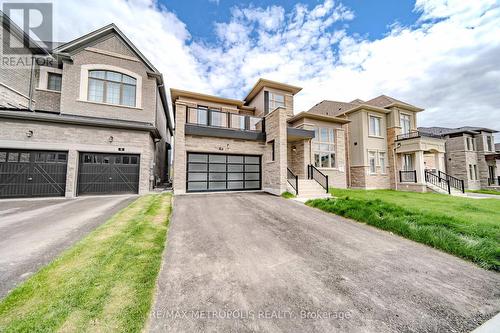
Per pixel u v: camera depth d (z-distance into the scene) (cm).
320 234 507
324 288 280
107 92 1180
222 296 255
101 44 1184
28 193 928
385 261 368
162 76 1345
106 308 213
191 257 364
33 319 192
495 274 326
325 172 1516
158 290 263
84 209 700
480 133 2142
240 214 679
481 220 576
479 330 209
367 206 701
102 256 325
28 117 927
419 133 1677
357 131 1734
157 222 536
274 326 208
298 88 1641
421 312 235
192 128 1127
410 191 1554
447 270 338
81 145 1016
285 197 1026
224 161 1251
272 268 333
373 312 233
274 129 1189
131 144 1115
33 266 307
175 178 1091
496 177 2159
